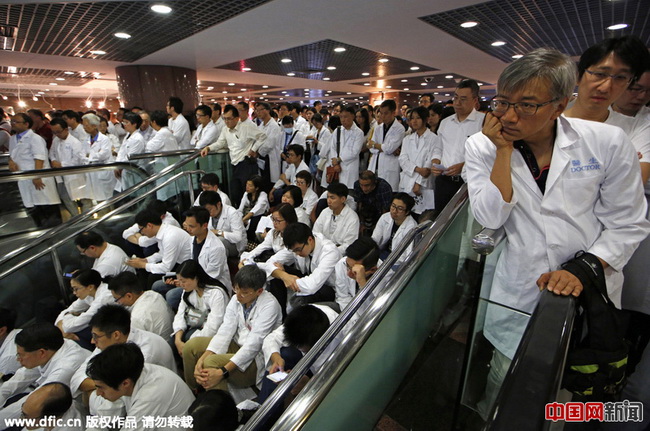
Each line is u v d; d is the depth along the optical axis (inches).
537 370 21.5
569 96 31.7
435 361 63.9
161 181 168.6
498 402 20.5
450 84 470.3
